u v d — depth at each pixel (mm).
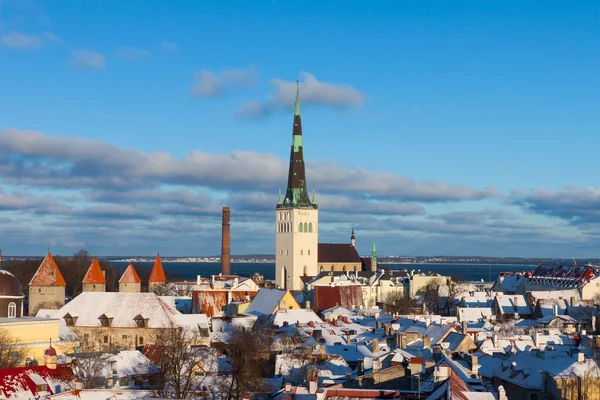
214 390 149000
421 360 120688
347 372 141000
